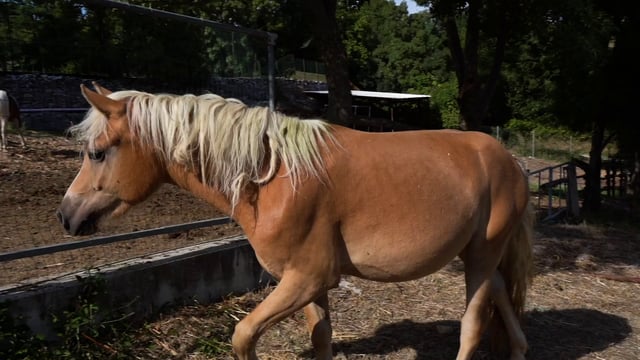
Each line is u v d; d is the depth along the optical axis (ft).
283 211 8.18
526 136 88.12
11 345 9.76
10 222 16.90
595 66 30.76
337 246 8.63
